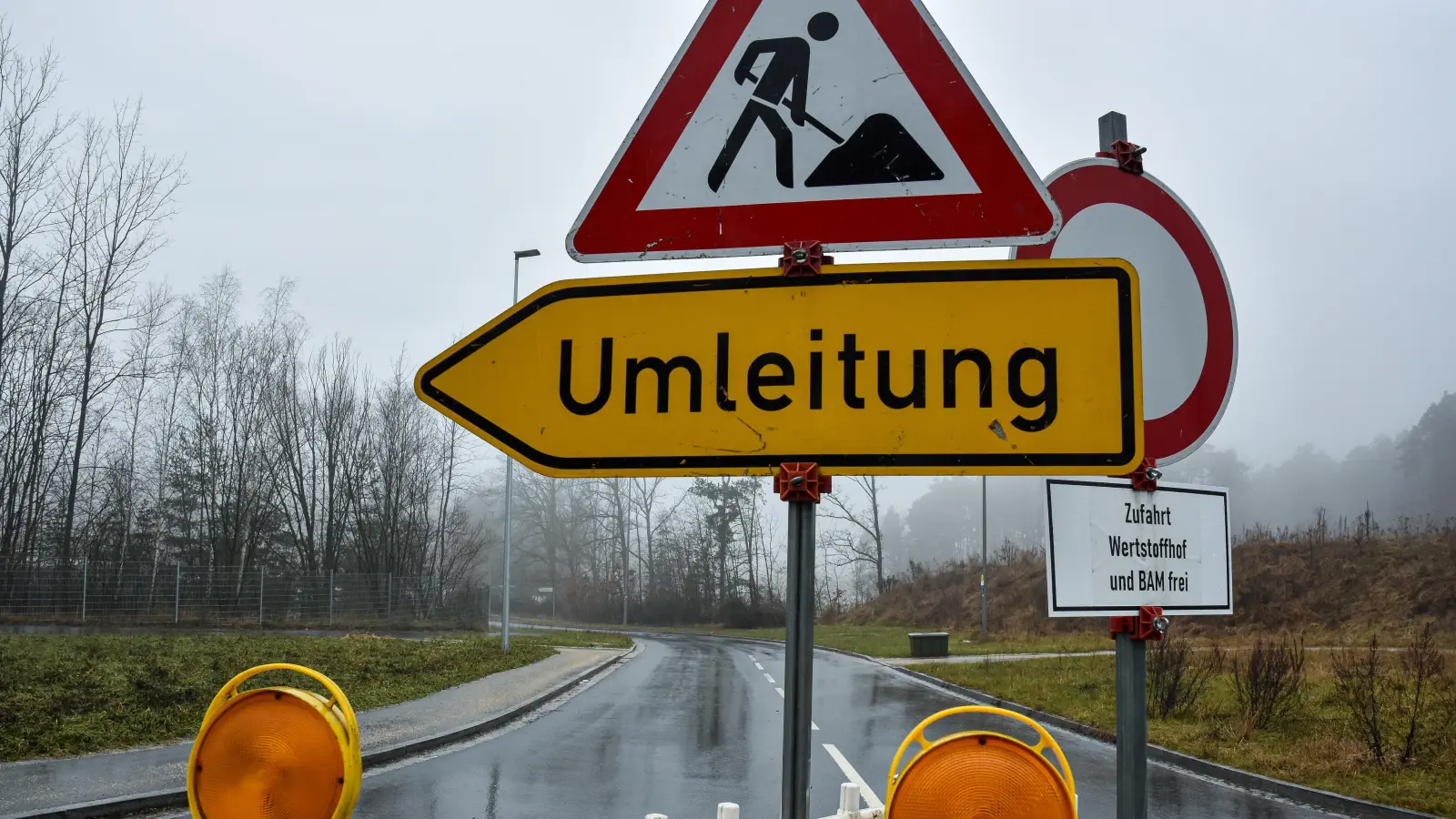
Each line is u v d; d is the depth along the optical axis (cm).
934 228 216
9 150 3253
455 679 1811
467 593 4034
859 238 219
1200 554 265
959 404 206
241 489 4212
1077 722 1338
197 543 4272
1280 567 3647
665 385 218
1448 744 1020
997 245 214
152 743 971
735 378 215
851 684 1992
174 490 4272
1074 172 265
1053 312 206
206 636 2694
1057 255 259
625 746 1111
